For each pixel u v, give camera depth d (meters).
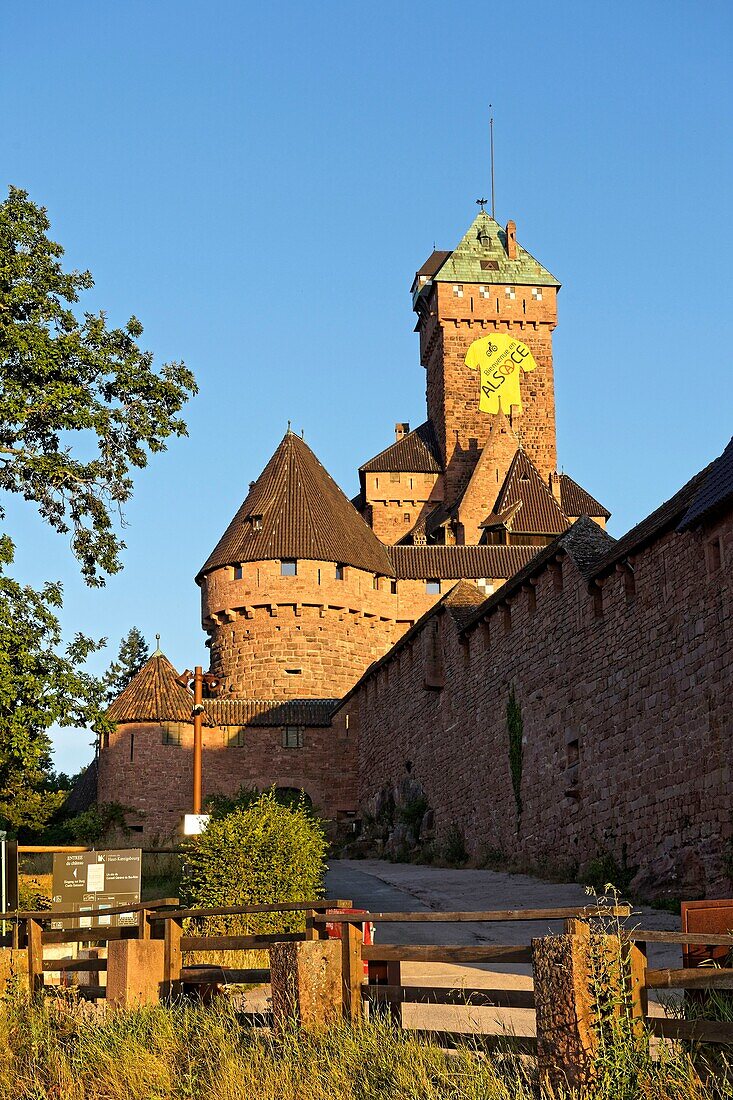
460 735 39.03
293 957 10.21
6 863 17.41
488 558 73.81
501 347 92.81
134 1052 10.62
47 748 23.75
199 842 20.98
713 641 21.58
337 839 54.81
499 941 18.97
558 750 29.72
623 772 25.56
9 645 23.62
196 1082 9.96
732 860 20.50
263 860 20.36
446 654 41.22
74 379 26.11
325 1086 9.05
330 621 68.88
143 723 60.78
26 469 25.72
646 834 24.22
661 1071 7.79
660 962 15.93
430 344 96.44
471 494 83.88
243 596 69.12
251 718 62.12
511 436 85.88
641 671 24.84
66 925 18.45
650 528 24.36
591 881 25.72
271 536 69.50
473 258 94.44
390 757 49.41
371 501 89.75
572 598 29.12
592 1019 8.09
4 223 26.00
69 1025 12.20
